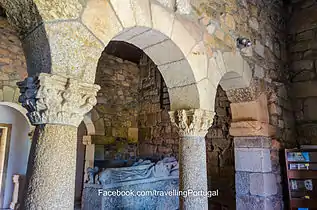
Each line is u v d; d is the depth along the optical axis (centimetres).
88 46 136
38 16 121
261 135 281
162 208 345
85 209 283
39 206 107
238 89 284
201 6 228
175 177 376
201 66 214
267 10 339
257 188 274
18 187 472
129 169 313
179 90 215
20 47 385
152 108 508
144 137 513
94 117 461
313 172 285
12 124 533
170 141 462
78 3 136
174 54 204
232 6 271
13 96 369
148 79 529
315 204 279
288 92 358
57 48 123
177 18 200
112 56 511
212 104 219
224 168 374
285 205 301
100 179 276
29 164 114
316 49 352
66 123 122
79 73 129
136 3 168
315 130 339
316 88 344
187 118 203
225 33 253
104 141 469
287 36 381
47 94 115
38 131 119
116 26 153
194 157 197
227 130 380
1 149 520
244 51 276
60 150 117
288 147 332
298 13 376
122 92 516
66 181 116
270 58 329
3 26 370
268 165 284
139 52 514
